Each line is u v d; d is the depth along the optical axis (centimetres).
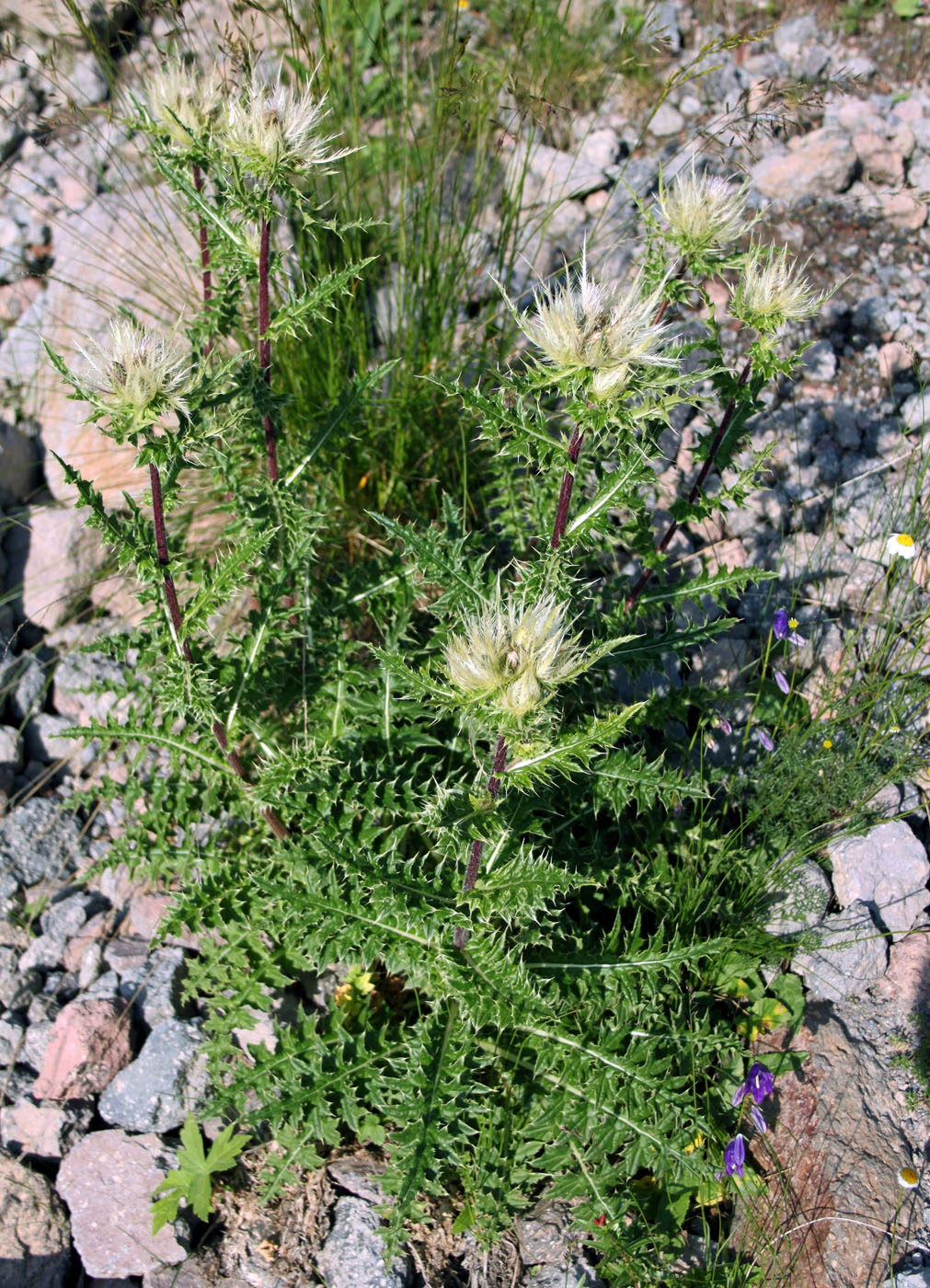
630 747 54
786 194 86
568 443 43
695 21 99
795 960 54
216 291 53
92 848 64
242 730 52
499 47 94
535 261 80
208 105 54
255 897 52
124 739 51
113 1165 49
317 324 70
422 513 74
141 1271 47
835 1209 47
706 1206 48
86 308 82
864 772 59
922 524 68
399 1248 45
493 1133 48
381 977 54
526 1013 45
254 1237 47
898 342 80
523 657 36
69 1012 53
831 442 76
